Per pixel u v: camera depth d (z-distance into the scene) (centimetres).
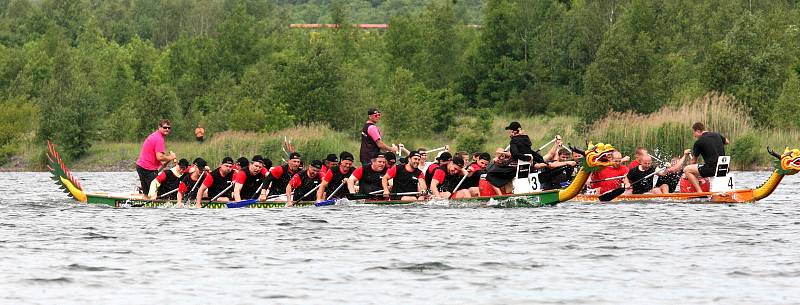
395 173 4244
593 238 3098
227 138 10638
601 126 9075
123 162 12081
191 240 3109
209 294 2208
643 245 2938
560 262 2617
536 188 4122
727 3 16688
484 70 18138
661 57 14225
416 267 2542
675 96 13025
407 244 2973
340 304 2109
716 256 2714
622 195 4475
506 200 4097
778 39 13488
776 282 2314
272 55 19812
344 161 4219
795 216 3788
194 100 16938
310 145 10269
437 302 2123
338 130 13738
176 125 13288
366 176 4272
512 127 4122
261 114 12675
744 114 9312
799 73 12950
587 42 17100
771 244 2952
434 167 4247
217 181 4322
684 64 15112
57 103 12912
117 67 19150
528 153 4134
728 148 8831
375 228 3400
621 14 16912
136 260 2681
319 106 13738
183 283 2336
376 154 4488
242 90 15688
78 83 13000
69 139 12206
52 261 2666
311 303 2119
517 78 17600
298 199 4291
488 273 2452
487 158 4216
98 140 13100
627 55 13125
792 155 4322
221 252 2828
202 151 10562
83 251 2864
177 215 3938
